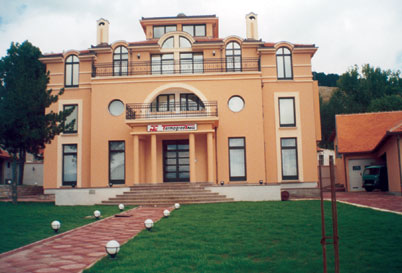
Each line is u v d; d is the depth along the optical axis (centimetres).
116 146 2400
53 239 1019
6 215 1533
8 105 1941
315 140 2452
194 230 1098
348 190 2969
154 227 1170
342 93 5769
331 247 861
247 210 1516
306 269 698
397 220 1172
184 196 1978
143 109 2391
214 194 2011
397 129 2200
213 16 2895
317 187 2338
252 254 823
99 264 732
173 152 2466
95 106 2416
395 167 2283
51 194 2444
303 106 2473
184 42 2556
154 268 700
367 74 5488
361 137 3033
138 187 2105
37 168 3756
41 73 2112
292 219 1252
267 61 2514
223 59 2520
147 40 2873
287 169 2444
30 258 800
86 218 1430
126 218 1420
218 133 2367
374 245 868
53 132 2025
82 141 2488
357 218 1232
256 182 2319
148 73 2522
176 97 2475
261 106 2373
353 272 680
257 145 2347
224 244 909
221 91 2394
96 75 2536
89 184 2448
